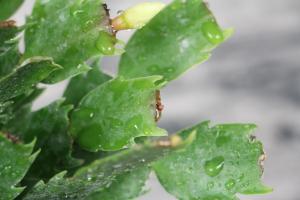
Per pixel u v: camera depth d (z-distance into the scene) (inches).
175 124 65.3
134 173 15.1
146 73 15.4
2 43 13.6
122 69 15.4
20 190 13.1
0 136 12.9
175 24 15.3
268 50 70.1
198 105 66.4
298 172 64.0
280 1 72.5
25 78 13.5
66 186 13.4
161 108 14.7
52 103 14.9
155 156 12.6
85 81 16.1
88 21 14.4
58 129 14.7
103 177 13.3
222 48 69.5
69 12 14.6
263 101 67.4
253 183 15.0
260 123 66.1
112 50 14.3
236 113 66.5
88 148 14.7
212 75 67.9
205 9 15.2
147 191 15.1
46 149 14.7
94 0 14.4
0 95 13.7
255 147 15.1
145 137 15.3
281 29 71.2
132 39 15.4
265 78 68.4
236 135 15.1
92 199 15.0
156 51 15.4
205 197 15.1
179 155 15.2
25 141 14.8
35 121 14.9
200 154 15.1
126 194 15.1
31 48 14.7
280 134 65.6
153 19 15.3
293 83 68.0
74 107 16.0
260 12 72.2
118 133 14.5
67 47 14.6
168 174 15.2
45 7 14.8
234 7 72.7
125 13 14.4
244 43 70.4
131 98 14.5
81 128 14.7
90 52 14.4
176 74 15.3
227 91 67.5
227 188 15.1
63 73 14.5
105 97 14.7
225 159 15.1
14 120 15.0
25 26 13.6
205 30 15.2
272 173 63.8
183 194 15.1
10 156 13.0
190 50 15.3
